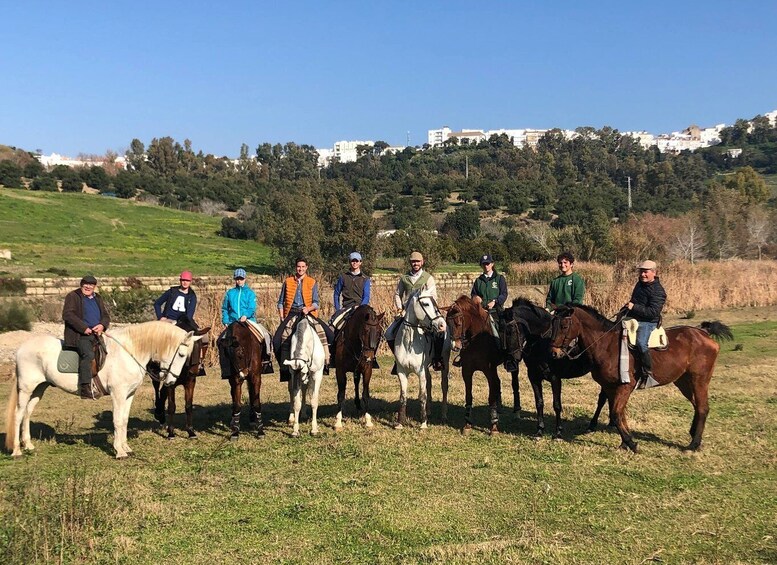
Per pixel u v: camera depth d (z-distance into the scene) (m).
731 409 11.72
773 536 6.46
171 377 9.41
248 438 10.17
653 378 9.19
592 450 9.34
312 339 9.95
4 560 5.84
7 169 86.25
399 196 110.56
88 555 6.06
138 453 9.44
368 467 8.59
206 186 110.12
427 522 6.80
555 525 6.72
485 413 11.76
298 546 6.27
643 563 5.89
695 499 7.45
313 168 161.75
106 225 68.81
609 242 49.22
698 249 54.28
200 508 7.25
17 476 8.34
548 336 9.73
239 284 10.80
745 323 24.45
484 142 183.88
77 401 13.12
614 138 179.00
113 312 23.94
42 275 37.38
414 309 9.92
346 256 42.28
